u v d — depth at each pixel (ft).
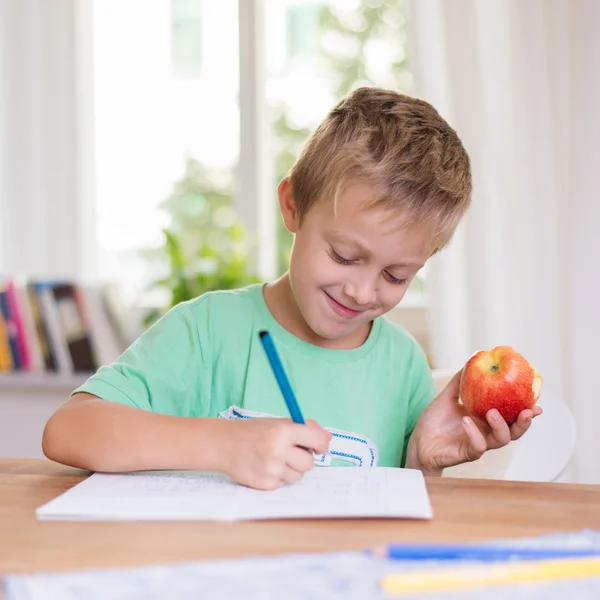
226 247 7.95
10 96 8.07
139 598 1.57
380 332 3.86
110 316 7.34
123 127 8.24
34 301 7.18
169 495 2.34
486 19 6.35
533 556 1.83
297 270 3.18
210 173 8.10
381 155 2.95
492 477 3.76
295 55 7.86
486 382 2.97
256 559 1.78
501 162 6.33
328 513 2.15
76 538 1.98
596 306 5.98
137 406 3.10
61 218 8.08
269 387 3.60
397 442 3.73
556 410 3.84
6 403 7.16
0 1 8.02
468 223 6.39
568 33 6.11
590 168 5.96
